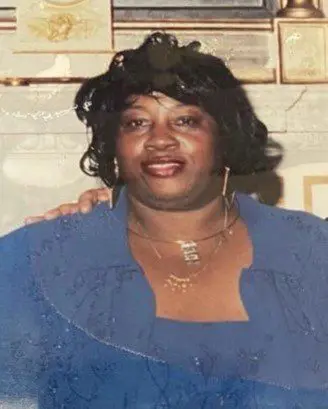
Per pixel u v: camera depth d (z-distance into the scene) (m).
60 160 2.07
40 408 1.60
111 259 1.66
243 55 2.22
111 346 1.60
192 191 1.68
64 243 1.67
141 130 1.69
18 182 2.05
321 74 2.23
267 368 1.60
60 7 2.19
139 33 2.21
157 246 1.66
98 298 1.63
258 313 1.63
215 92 1.69
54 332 1.62
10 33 2.18
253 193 1.80
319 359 1.62
